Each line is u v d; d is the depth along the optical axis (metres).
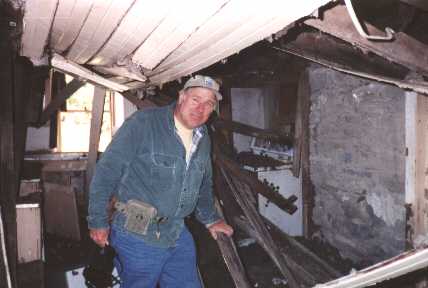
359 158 4.29
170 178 2.04
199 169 2.16
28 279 2.54
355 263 4.49
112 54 2.25
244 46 1.56
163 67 2.33
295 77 5.18
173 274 2.32
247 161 5.32
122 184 2.08
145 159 2.01
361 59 2.25
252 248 5.02
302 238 5.43
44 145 6.81
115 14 1.44
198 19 1.30
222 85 5.06
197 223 4.27
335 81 4.55
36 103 4.55
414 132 3.43
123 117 6.88
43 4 1.37
